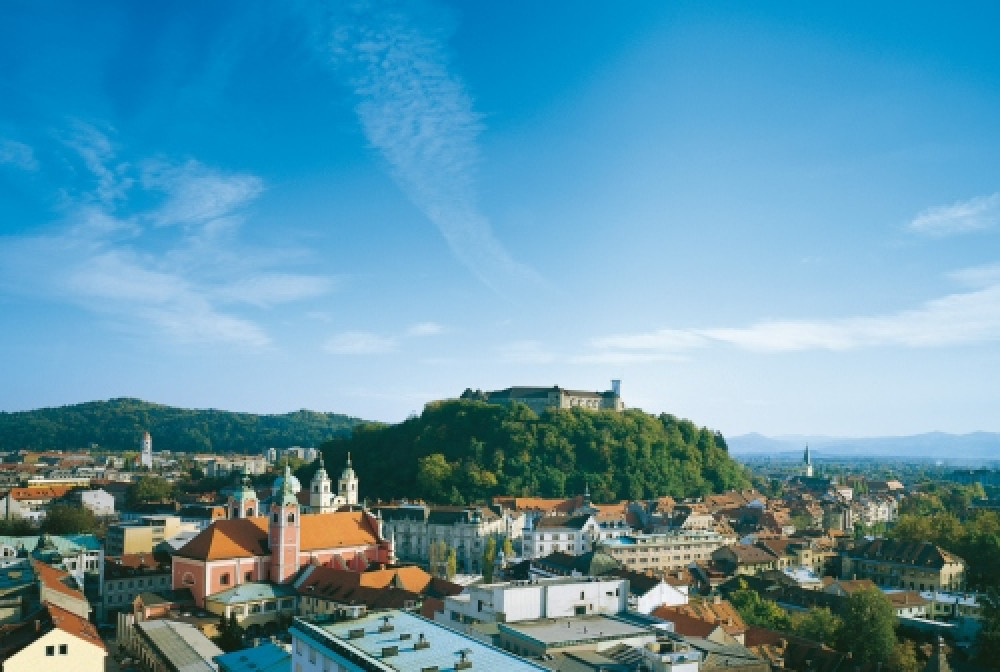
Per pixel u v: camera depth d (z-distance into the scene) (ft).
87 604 538.47
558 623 422.82
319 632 363.35
